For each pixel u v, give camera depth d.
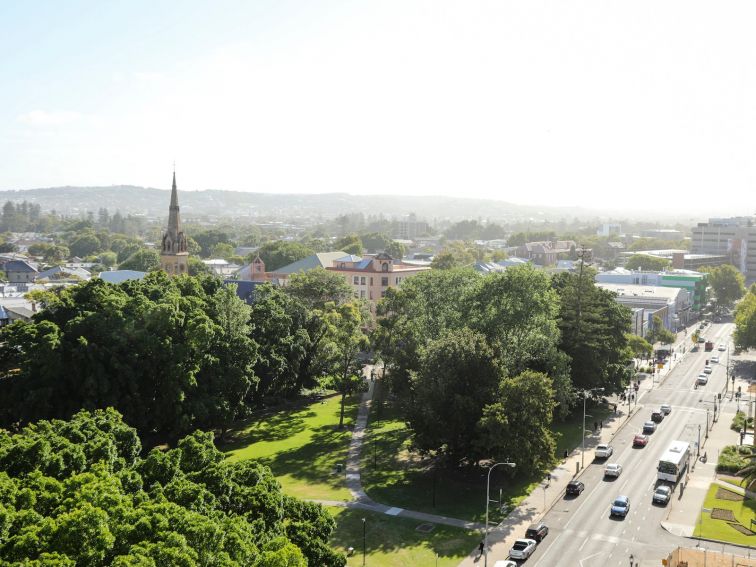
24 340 89.56
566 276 139.75
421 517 77.94
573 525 76.75
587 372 115.69
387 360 122.12
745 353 190.62
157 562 39.81
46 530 42.16
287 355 121.62
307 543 52.50
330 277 161.25
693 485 90.12
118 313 94.38
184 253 177.62
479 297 107.19
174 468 56.81
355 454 99.44
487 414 81.38
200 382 100.62
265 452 100.19
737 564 65.12
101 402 88.69
